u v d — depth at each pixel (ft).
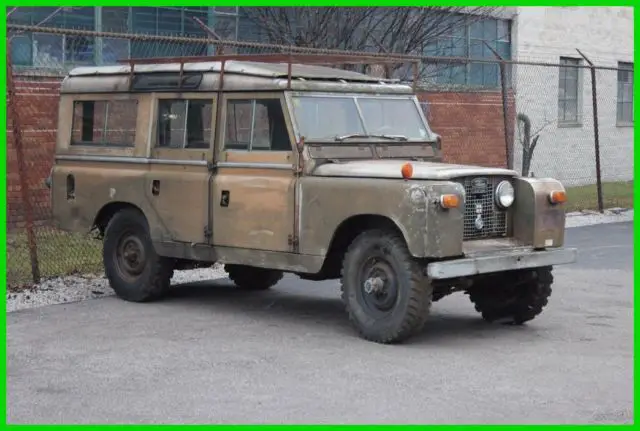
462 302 34.83
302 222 29.19
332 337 28.63
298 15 56.24
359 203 27.68
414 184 26.55
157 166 33.19
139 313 32.19
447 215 26.50
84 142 35.63
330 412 21.17
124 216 34.30
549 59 88.53
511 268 27.76
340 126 30.68
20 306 32.99
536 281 29.84
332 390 22.94
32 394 22.59
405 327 27.12
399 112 32.58
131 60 34.06
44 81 48.37
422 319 27.14
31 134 47.65
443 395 22.54
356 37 58.03
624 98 101.65
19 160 35.70
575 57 92.63
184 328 29.84
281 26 56.49
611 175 99.66
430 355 26.43
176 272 40.55
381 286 27.61
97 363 25.45
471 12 70.33
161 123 33.37
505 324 30.86
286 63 33.47
